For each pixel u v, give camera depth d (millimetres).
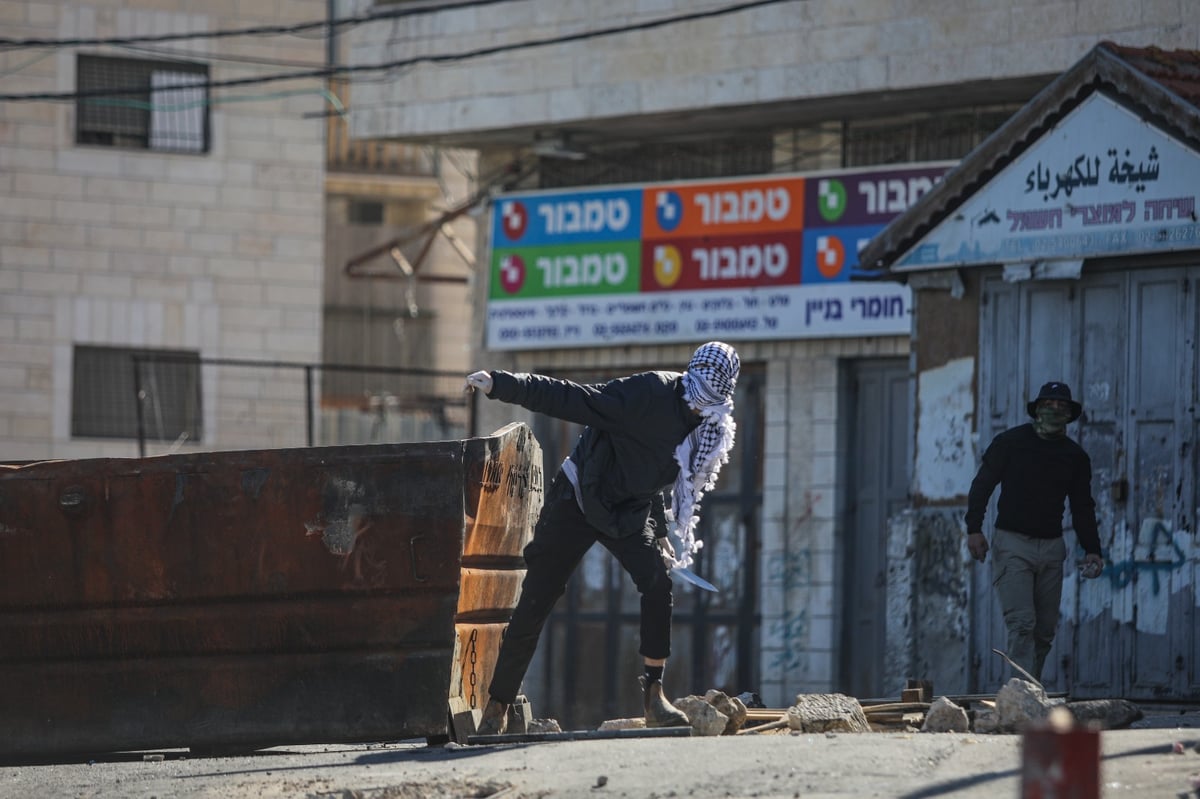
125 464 27547
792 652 58844
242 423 78500
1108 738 23938
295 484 27094
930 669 43906
